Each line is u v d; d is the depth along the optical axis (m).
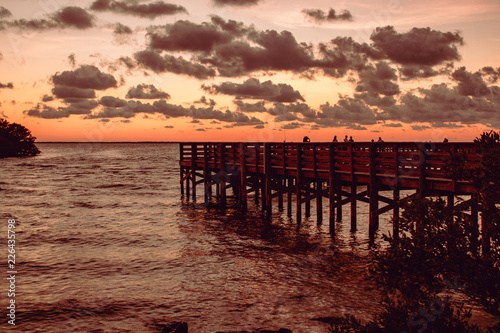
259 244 14.60
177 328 7.44
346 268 11.51
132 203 25.81
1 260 12.80
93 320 8.38
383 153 13.38
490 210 5.30
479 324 7.39
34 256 13.30
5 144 113.88
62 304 9.23
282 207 22.84
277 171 19.02
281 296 9.52
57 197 29.09
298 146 17.38
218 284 10.45
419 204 5.70
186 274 11.31
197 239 15.59
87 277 11.14
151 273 11.45
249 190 21.41
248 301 9.28
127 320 8.38
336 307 8.77
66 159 100.62
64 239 15.77
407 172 12.55
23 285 10.50
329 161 15.55
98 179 44.03
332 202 15.61
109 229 17.73
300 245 14.27
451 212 5.57
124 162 84.88
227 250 13.84
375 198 13.74
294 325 7.99
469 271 5.23
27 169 61.97
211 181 27.45
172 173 53.09
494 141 5.36
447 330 5.18
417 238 5.56
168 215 21.31
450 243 5.40
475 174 5.41
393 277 5.65
